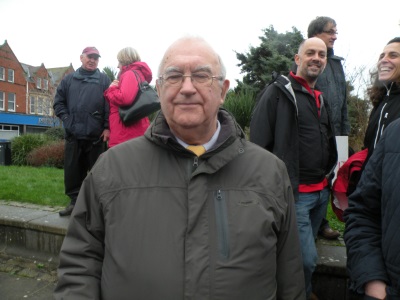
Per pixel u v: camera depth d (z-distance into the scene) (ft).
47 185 18.54
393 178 4.70
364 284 4.83
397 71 7.11
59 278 4.71
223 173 4.83
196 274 4.26
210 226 4.51
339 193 8.39
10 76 139.74
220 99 5.06
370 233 5.15
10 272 11.31
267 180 4.88
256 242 4.48
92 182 4.89
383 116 7.37
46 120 85.51
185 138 5.08
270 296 4.61
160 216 4.52
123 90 10.82
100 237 4.87
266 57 39.27
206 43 4.93
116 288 4.38
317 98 8.40
